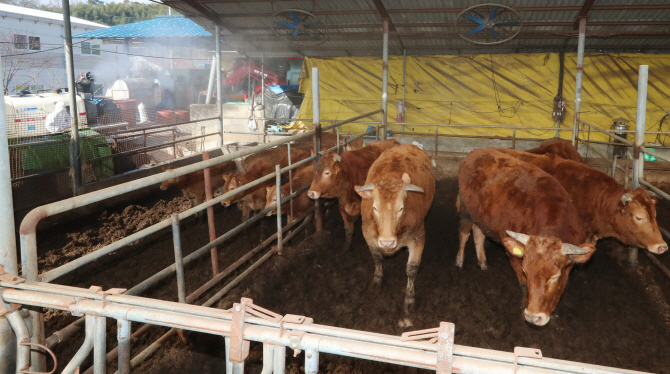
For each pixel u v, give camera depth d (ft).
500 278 18.20
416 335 5.59
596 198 17.71
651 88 42.32
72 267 8.66
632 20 34.32
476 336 14.70
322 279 18.17
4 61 60.18
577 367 5.08
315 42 44.93
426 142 47.96
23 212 24.59
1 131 7.19
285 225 23.77
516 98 45.16
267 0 34.65
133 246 21.86
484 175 17.35
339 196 20.61
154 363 12.87
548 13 33.81
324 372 12.94
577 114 32.71
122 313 6.44
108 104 42.09
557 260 11.48
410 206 15.12
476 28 31.89
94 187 28.43
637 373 4.99
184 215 12.78
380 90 48.39
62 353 13.38
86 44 80.38
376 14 35.88
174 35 54.75
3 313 7.02
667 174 31.83
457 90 46.55
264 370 5.94
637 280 18.21
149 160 35.86
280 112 52.80
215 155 39.91
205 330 6.13
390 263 19.30
